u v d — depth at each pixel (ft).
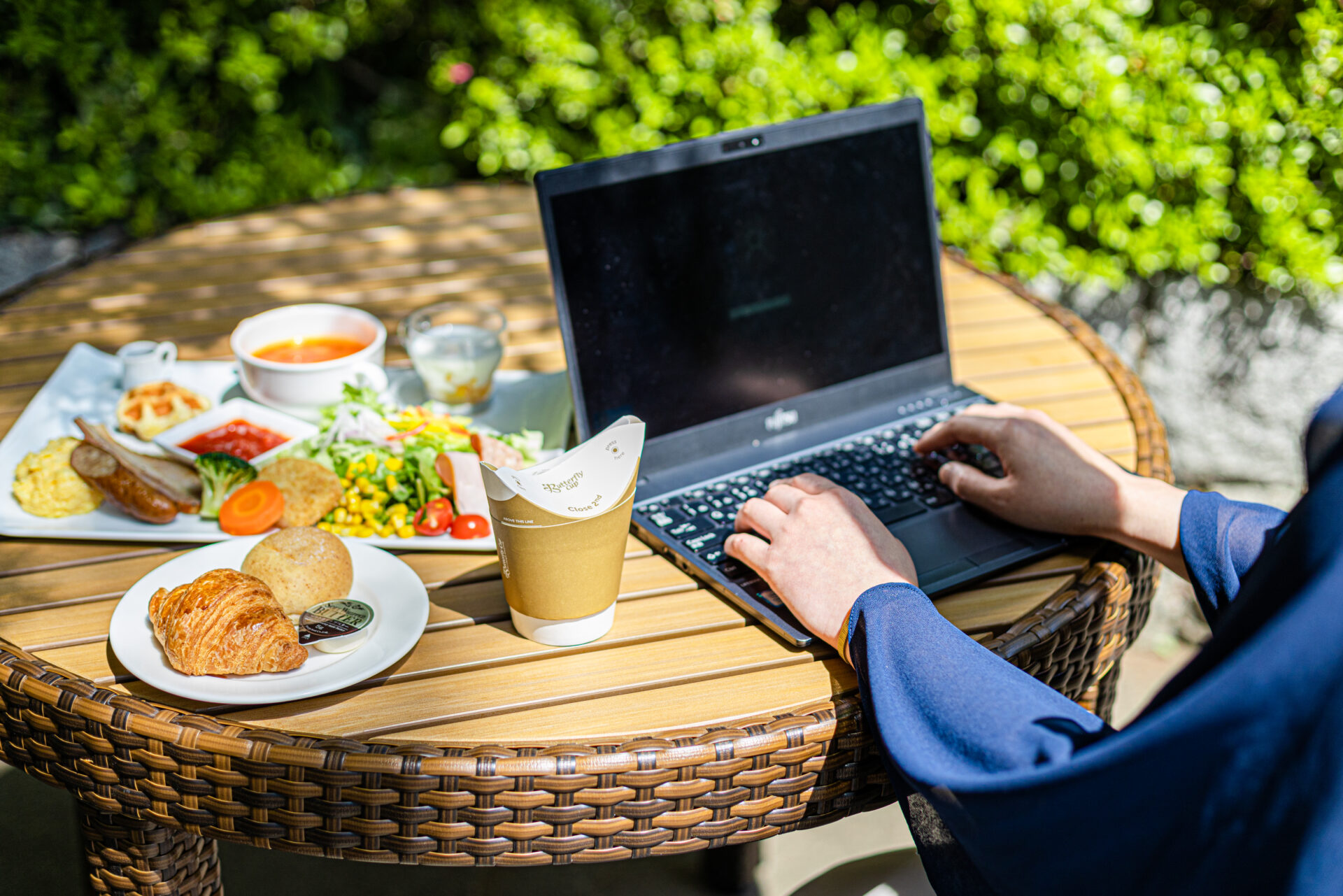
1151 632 9.39
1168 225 8.88
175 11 11.37
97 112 11.34
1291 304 8.79
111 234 11.99
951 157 9.44
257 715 2.96
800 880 6.64
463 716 2.98
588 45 10.46
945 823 2.45
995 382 5.09
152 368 4.72
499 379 4.93
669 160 4.06
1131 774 2.00
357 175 12.46
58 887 6.10
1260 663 1.79
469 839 2.80
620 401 4.02
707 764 2.80
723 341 4.25
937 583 3.47
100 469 3.79
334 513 3.88
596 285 3.94
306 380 4.52
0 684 3.01
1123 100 8.61
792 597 3.25
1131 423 4.69
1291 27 8.29
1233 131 8.50
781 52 9.70
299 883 6.40
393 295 5.97
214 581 3.13
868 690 2.78
